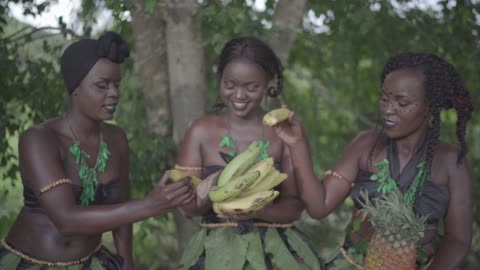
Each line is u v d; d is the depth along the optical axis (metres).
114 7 3.87
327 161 5.66
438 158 2.95
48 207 2.65
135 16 4.23
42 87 4.10
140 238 5.12
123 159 3.07
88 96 2.68
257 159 2.98
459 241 2.91
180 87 4.18
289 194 3.06
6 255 2.84
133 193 4.60
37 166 2.67
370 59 5.92
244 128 3.04
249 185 2.51
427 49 4.93
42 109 4.03
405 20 4.92
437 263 2.89
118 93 2.74
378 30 5.15
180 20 4.13
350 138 6.16
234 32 4.25
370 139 3.08
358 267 2.97
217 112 3.23
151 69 4.34
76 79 2.67
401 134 2.84
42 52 4.43
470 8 4.66
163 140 4.38
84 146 2.84
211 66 4.82
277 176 2.66
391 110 2.81
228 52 2.88
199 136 3.05
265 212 2.94
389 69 2.89
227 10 4.06
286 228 3.03
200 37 4.22
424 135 2.96
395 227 2.62
